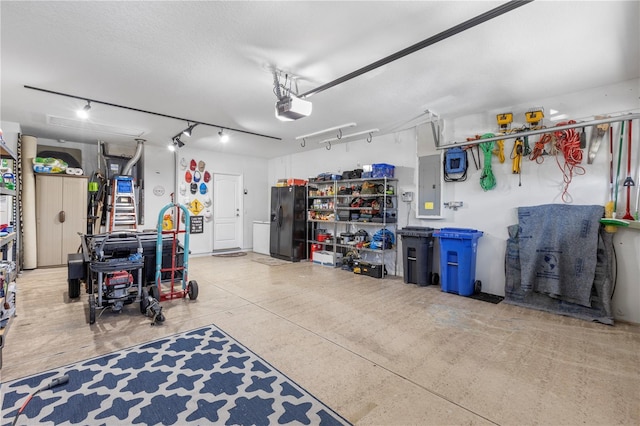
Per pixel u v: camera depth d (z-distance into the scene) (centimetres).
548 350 267
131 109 445
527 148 398
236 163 816
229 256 748
